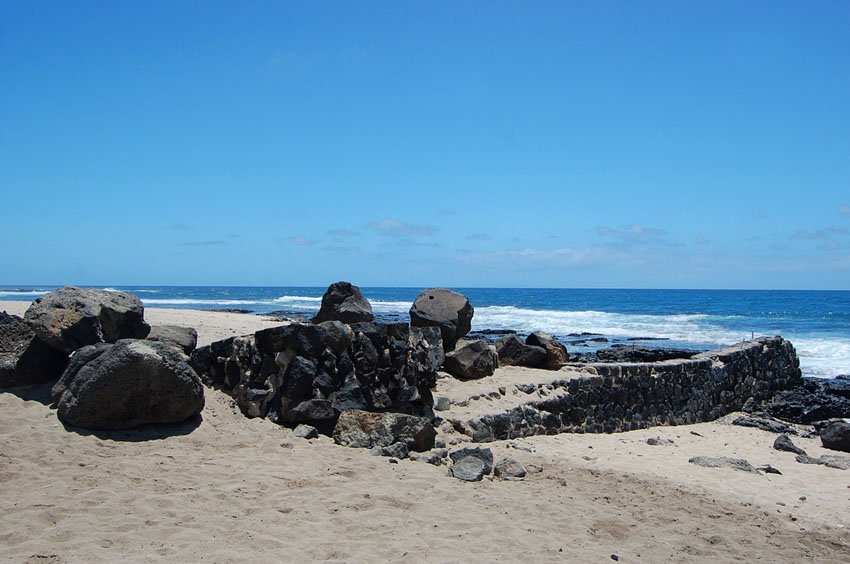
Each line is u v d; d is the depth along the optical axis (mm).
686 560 6055
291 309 57250
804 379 21828
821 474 10430
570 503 7355
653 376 14773
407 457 8477
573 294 130625
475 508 6824
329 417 9078
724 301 89688
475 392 11609
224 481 6906
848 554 6609
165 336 10773
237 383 9602
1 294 69000
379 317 45750
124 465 7117
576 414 12789
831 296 115438
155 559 5113
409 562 5402
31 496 6188
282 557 5320
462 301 13734
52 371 9227
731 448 12492
